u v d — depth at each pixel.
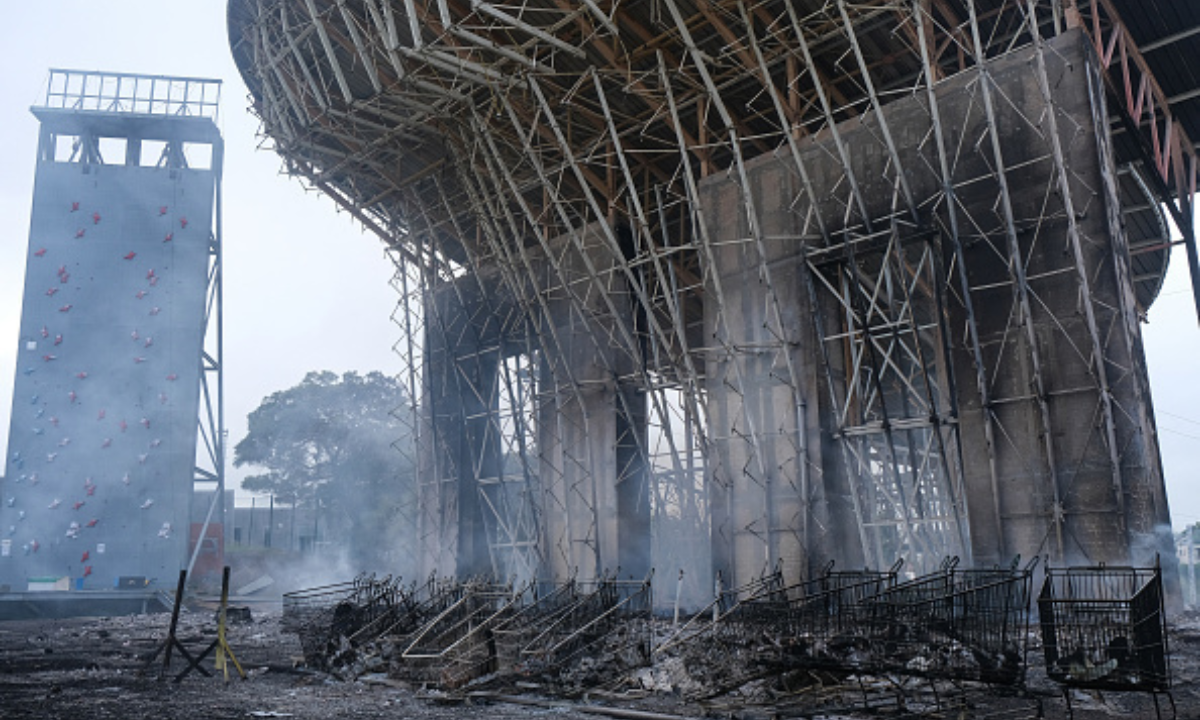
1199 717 9.84
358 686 14.45
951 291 21.34
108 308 52.16
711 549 25.38
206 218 54.78
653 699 12.38
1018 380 19.91
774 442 24.38
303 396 82.94
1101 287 19.19
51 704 12.15
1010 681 10.15
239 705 12.20
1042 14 27.59
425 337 37.62
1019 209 20.58
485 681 13.64
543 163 33.00
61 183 53.44
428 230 36.44
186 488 50.78
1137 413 18.33
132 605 44.53
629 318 30.81
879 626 11.34
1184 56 31.36
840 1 22.48
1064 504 18.69
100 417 50.69
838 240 24.03
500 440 34.44
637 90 26.89
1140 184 36.16
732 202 26.55
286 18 28.16
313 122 31.73
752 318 25.52
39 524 48.88
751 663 12.22
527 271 33.03
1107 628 9.59
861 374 28.20
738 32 26.52
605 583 15.38
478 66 26.27
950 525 30.75
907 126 23.05
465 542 34.84
